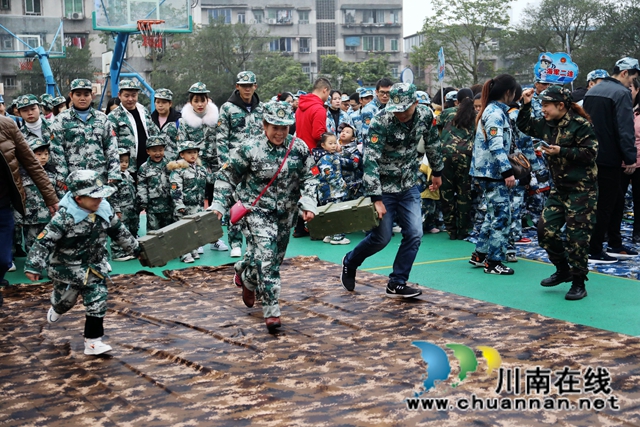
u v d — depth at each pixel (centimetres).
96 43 5191
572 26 4809
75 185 521
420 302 662
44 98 1225
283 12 6406
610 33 4412
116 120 991
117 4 1794
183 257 917
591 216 659
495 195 773
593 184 659
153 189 956
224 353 531
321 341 554
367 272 802
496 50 5078
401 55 6781
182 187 923
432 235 1051
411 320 603
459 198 988
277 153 576
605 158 792
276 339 563
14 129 630
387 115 634
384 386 453
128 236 561
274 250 584
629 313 628
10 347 569
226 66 5100
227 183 585
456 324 585
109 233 555
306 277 785
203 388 461
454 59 4994
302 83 5194
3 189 623
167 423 407
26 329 619
